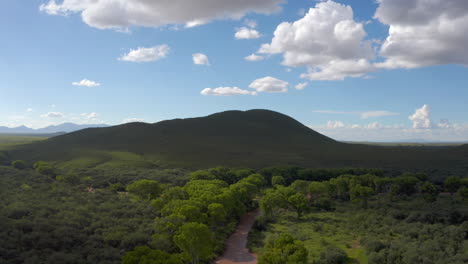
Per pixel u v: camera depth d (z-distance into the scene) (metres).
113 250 45.53
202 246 44.91
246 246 59.09
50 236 46.84
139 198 84.56
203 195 68.69
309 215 79.31
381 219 69.56
